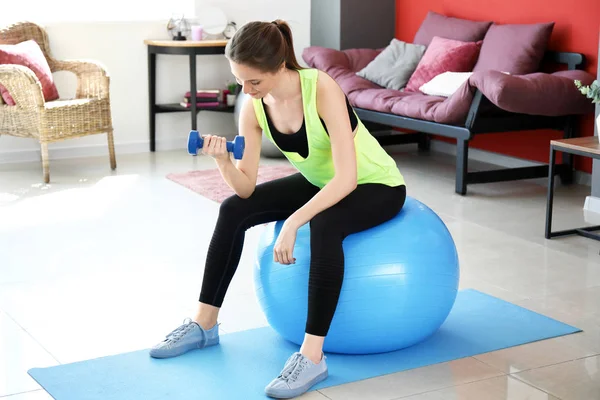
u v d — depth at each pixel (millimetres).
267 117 2480
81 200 4605
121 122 6027
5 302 3062
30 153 5691
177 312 2971
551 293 3141
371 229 2457
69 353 2605
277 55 2293
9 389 2350
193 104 5879
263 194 2584
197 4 6125
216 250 2572
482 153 5695
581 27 5000
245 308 2996
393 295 2404
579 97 4633
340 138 2355
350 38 6379
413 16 6352
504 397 2281
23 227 4062
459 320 2846
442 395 2295
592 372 2441
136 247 3754
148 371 2445
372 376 2408
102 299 3098
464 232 3990
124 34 5930
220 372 2439
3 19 5734
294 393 2275
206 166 5535
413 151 6062
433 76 5430
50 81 5312
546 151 5223
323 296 2307
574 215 4305
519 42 5086
